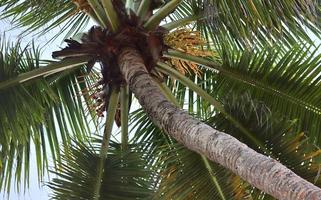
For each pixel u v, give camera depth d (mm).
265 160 4219
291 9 6254
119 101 7070
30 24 7500
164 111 5477
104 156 6777
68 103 7406
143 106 5809
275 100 6949
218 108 6770
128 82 6203
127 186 6602
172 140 7629
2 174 6648
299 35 6660
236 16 6211
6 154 6367
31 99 6457
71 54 6617
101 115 7031
